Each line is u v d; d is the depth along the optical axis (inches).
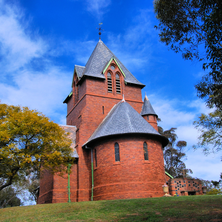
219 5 546.6
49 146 1061.8
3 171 963.3
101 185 1231.5
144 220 597.0
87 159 1412.4
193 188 1278.3
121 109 1409.9
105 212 722.2
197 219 562.9
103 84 1680.6
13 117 994.1
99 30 2014.0
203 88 747.4
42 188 1529.3
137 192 1138.0
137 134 1234.0
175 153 2341.3
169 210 671.1
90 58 1893.5
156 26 791.7
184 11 738.2
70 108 1931.6
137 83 1793.8
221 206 670.5
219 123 1563.7
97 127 1531.7
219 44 594.9
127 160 1192.2
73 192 1344.7
